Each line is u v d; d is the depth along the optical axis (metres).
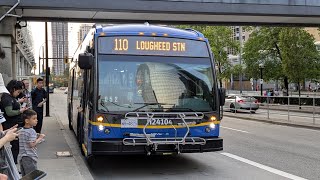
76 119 13.38
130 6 18.97
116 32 8.92
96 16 21.34
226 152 12.18
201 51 9.30
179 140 8.49
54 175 8.05
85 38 11.23
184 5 19.62
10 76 16.58
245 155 11.64
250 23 24.62
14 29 17.50
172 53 9.08
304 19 23.09
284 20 23.58
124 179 8.48
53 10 18.97
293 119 24.44
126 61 8.79
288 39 38.00
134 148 8.33
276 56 43.72
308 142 14.50
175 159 10.91
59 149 11.70
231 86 87.75
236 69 53.59
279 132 17.95
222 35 53.88
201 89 9.01
